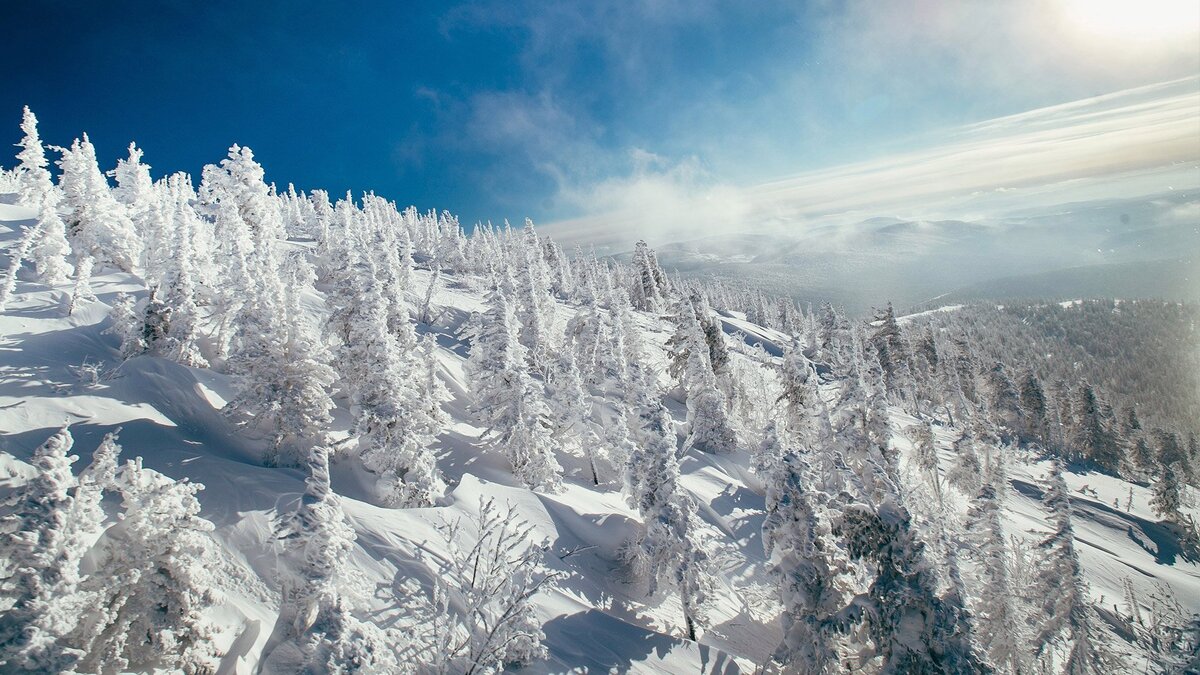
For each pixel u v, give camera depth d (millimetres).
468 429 40500
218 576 17500
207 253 45344
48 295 39312
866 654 17672
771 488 19750
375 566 19625
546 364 57000
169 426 25922
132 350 31438
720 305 166750
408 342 35094
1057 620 23578
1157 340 195750
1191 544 56844
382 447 26406
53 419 23859
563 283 122062
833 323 70625
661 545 23266
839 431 36938
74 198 47344
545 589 22594
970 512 25641
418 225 143000
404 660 15602
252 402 26656
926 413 85188
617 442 36781
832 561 19031
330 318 33094
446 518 24078
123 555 12227
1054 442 83250
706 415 47938
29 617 10195
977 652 16203
